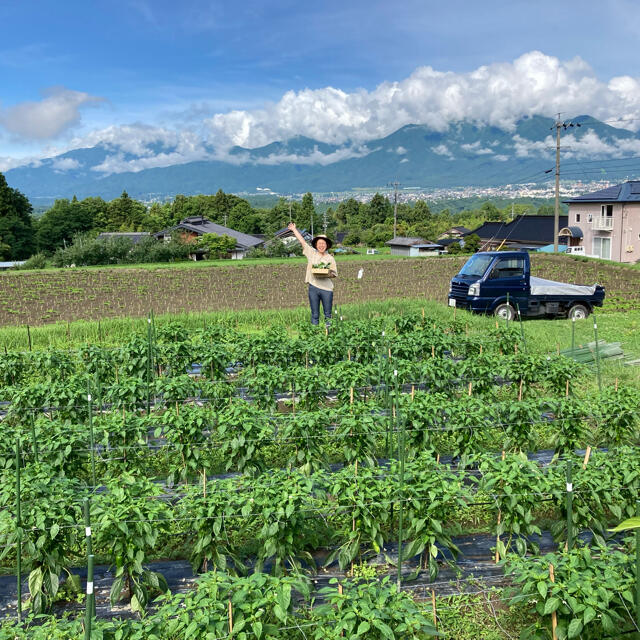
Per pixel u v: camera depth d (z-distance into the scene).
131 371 13.48
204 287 34.59
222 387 12.05
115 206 113.19
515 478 6.82
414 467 7.29
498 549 6.84
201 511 6.41
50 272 40.53
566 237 65.94
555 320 22.14
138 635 4.72
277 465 9.75
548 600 4.91
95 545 6.84
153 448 10.23
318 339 14.66
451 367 12.30
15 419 11.30
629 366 14.87
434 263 42.31
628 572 5.53
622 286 31.06
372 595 4.96
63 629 4.97
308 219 133.50
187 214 124.75
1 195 86.88
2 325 24.67
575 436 9.65
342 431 8.83
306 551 6.92
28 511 6.36
